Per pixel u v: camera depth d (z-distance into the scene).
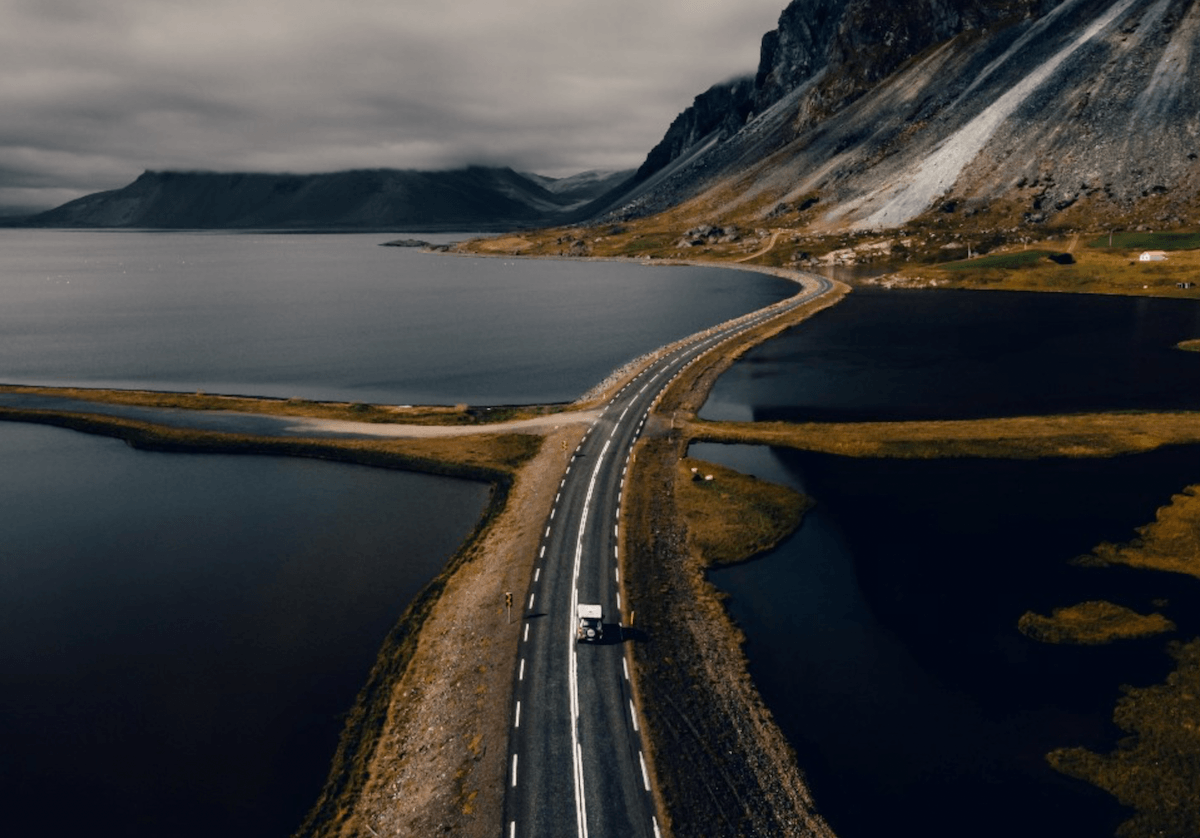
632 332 159.00
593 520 58.97
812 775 33.34
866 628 44.81
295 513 64.12
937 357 116.88
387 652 42.84
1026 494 63.09
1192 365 103.81
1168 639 42.09
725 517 59.53
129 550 57.12
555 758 34.06
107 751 35.38
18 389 105.75
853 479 68.19
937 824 30.66
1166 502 59.72
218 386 114.88
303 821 31.42
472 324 175.50
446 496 67.69
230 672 41.47
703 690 38.72
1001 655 41.81
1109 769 33.03
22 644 44.28
